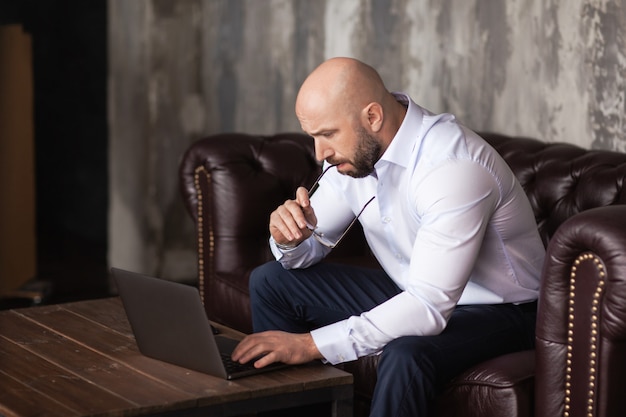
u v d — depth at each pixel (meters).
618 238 2.30
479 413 2.56
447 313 2.56
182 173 4.08
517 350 2.76
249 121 5.62
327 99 2.61
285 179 4.04
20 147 5.63
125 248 5.92
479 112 4.28
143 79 5.66
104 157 7.12
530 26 4.00
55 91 7.09
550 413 2.46
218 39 5.73
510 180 2.72
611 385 2.38
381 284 3.07
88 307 3.04
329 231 3.06
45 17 6.98
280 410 3.00
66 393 2.24
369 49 4.86
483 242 2.74
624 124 3.64
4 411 2.15
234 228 3.91
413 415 2.52
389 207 2.81
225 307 3.80
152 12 5.61
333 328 2.54
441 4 4.43
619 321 2.32
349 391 2.40
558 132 3.92
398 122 2.71
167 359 2.46
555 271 2.42
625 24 3.61
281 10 5.35
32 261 5.82
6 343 2.65
